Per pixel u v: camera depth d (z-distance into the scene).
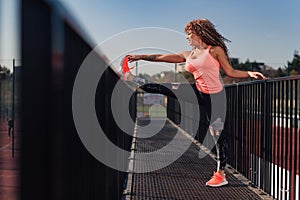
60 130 1.20
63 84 1.26
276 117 3.87
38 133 1.09
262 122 4.19
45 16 1.08
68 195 1.40
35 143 1.09
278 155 3.79
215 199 3.77
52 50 1.09
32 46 1.07
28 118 1.07
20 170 1.07
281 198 3.63
